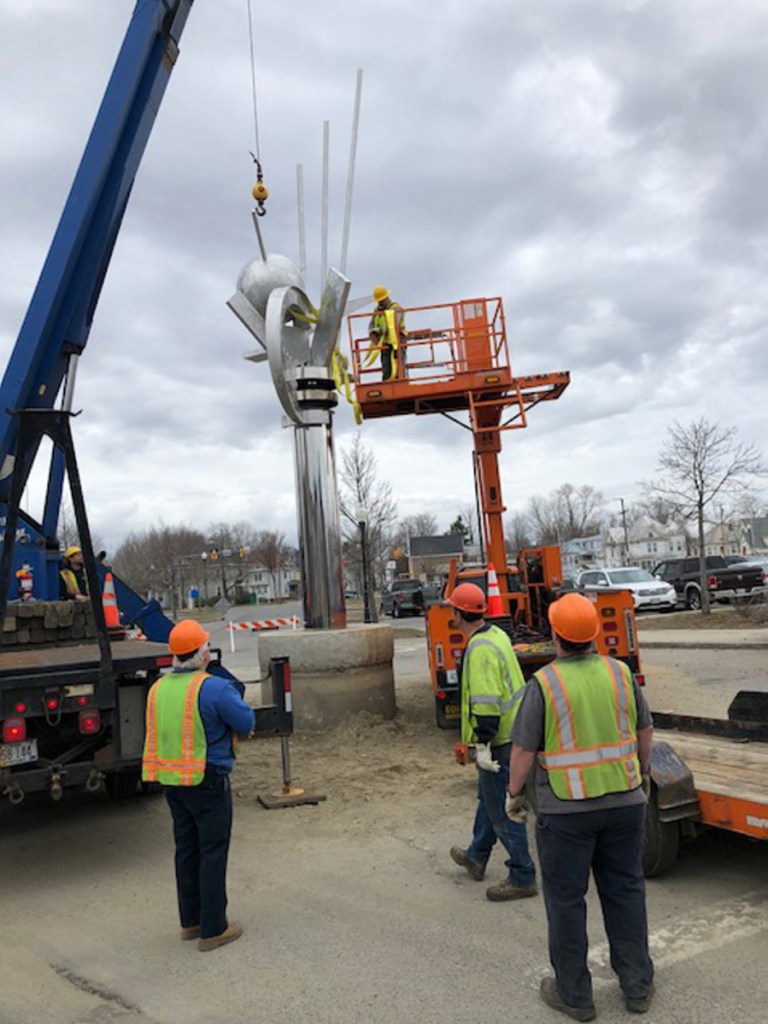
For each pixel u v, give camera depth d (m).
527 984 4.00
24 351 7.65
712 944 4.27
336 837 6.42
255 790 7.82
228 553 82.12
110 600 8.19
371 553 39.00
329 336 10.45
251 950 4.55
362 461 34.94
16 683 5.75
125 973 4.38
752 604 24.56
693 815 5.02
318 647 9.98
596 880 3.84
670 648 17.34
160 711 4.65
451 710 9.39
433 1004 3.86
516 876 5.03
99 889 5.71
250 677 16.52
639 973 3.70
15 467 6.05
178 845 4.77
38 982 4.33
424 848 6.06
